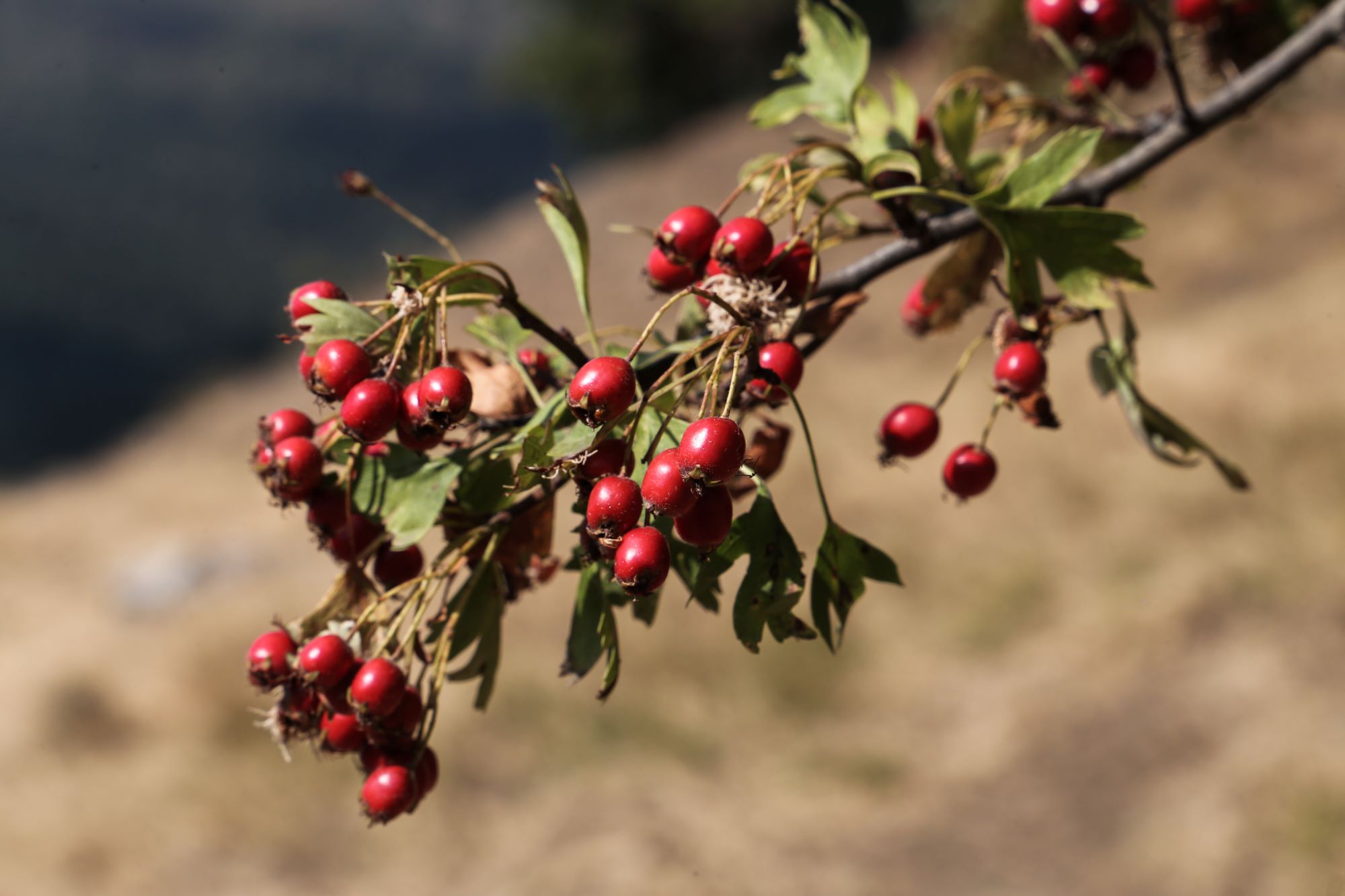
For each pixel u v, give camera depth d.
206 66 88.38
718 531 1.19
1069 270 1.54
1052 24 2.05
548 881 7.62
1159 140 1.88
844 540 1.31
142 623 13.29
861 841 7.83
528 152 79.75
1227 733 7.73
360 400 1.29
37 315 49.44
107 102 75.88
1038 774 8.05
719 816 8.17
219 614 11.48
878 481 12.09
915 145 1.62
